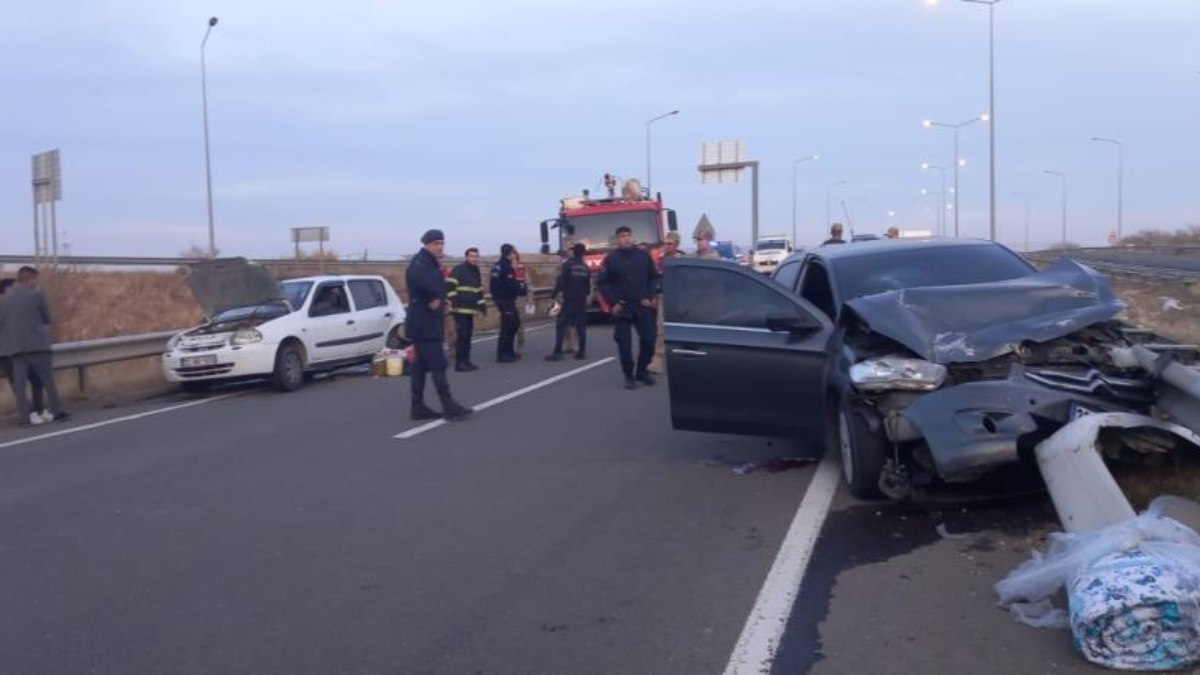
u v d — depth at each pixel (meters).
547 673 5.26
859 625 5.73
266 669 5.41
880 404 7.66
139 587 6.77
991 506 7.92
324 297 17.80
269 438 12.16
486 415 13.25
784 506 8.28
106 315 27.88
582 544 7.43
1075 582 5.30
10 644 5.86
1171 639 4.94
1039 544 6.93
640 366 15.61
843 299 8.96
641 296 15.23
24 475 10.53
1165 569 5.07
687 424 9.51
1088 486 6.23
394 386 16.81
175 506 8.92
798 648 5.46
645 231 28.39
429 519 8.22
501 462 10.30
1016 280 8.48
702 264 9.54
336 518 8.34
